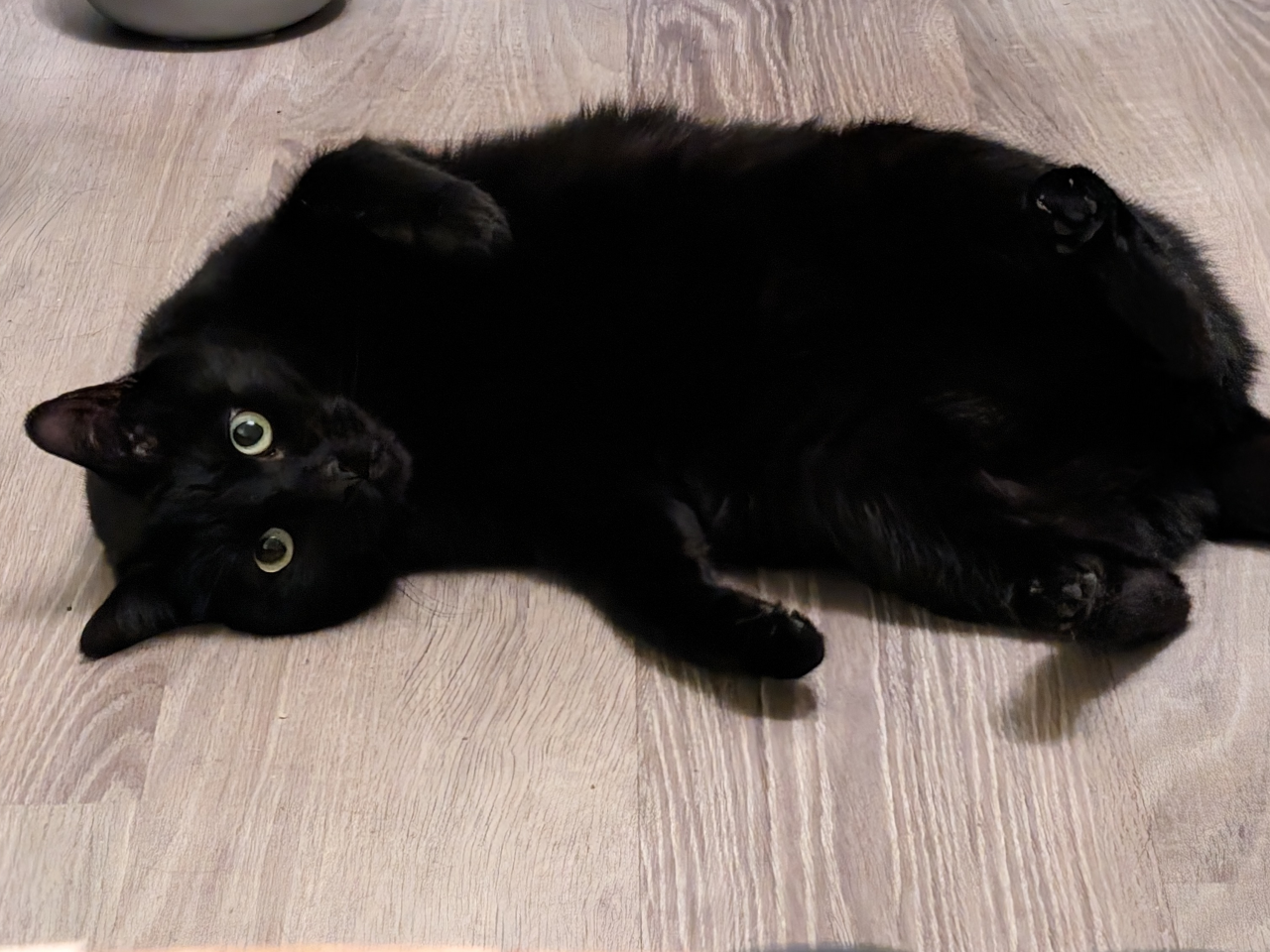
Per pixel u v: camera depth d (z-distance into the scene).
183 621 0.71
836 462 0.71
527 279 0.72
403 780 0.69
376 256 0.72
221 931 0.66
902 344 0.71
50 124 0.90
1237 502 0.69
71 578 0.74
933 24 0.92
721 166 0.73
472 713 0.70
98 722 0.70
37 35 0.95
